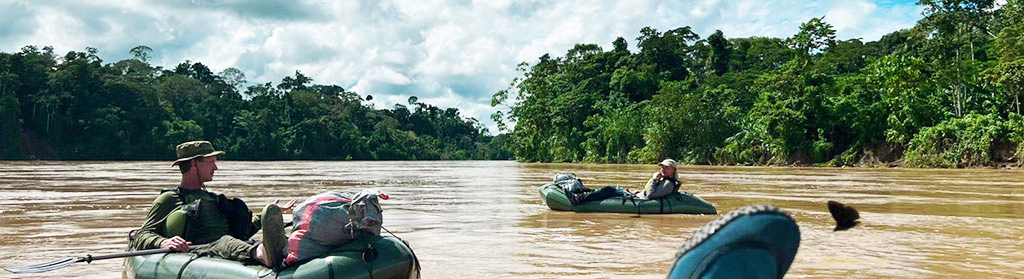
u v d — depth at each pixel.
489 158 158.25
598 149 70.00
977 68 47.72
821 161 50.94
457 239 8.78
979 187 20.75
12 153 77.94
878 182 24.22
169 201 5.77
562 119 73.88
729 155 55.88
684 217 11.55
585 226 10.22
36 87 87.06
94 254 7.43
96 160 85.69
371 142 128.38
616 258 7.29
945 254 7.46
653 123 63.06
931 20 47.91
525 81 80.62
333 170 42.09
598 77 78.88
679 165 56.31
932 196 16.72
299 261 4.95
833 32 54.25
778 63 72.88
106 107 88.56
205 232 5.71
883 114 49.12
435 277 6.28
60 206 13.48
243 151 105.44
